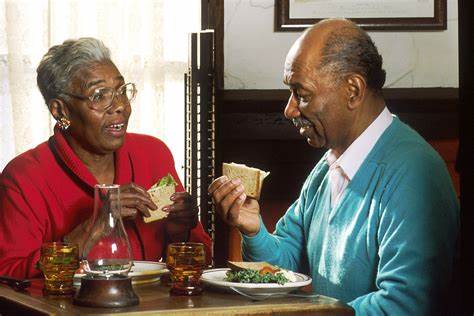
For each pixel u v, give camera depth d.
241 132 4.04
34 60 4.32
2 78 4.33
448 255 2.18
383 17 4.15
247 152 4.06
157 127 4.38
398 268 2.14
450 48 4.21
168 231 2.80
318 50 2.27
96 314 1.72
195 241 2.90
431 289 2.13
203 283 2.05
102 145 2.73
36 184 2.74
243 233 2.49
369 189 2.26
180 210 2.76
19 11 4.28
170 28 4.41
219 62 4.14
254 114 4.03
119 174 2.86
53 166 2.78
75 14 4.30
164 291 2.00
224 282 1.95
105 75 2.70
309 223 2.54
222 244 3.89
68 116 2.75
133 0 4.32
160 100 4.37
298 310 1.83
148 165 2.96
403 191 2.18
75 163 2.77
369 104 2.31
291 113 2.36
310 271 2.49
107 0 4.31
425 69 4.22
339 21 2.32
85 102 2.69
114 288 1.81
